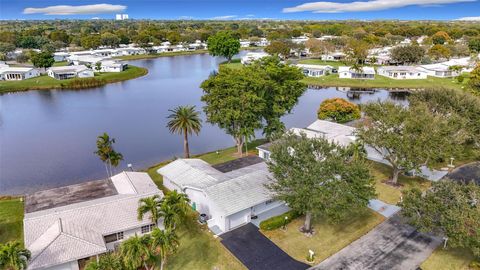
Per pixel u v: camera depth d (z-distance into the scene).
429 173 48.78
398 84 117.94
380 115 44.56
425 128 40.97
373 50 179.38
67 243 28.72
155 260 28.66
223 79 52.41
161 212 31.09
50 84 116.81
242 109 51.31
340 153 35.09
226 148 60.75
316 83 121.12
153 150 60.00
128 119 78.94
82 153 58.50
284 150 34.44
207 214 37.78
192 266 30.23
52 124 75.75
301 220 37.41
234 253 31.94
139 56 191.00
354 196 31.89
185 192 40.00
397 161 42.50
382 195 42.66
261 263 30.59
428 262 30.36
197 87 114.56
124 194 36.75
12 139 66.00
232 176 40.28
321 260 30.88
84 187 39.78
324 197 30.47
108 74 131.75
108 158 46.69
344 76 128.38
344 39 189.50
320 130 59.28
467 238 26.70
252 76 54.31
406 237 34.03
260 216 37.88
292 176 32.66
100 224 32.00
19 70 124.88
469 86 86.44
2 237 34.28
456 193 29.05
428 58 157.88
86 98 101.38
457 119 45.12
